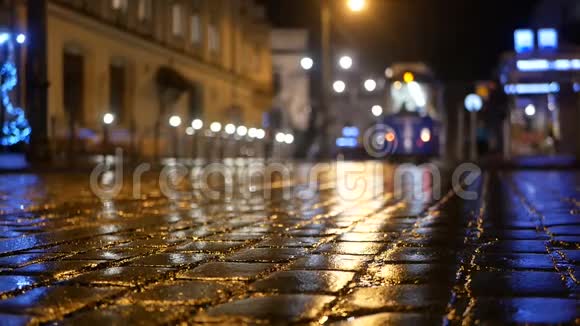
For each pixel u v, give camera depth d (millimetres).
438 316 4789
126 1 42938
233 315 4863
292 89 84500
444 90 46031
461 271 6574
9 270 6844
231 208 14430
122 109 42938
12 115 32594
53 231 10336
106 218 12367
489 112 44906
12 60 32781
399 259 7344
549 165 36438
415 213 12883
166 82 45906
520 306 5074
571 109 40562
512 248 8156
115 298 5457
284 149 68688
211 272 6613
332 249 8180
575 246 8320
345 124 82562
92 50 38469
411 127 45812
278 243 8789
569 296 5422
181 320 4766
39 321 4754
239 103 64375
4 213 13188
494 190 19297
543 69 41000
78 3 37094
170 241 9086
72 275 6559
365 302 5219
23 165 30094
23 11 32969
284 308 5059
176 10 50719
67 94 36844
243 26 66062
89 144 35812
